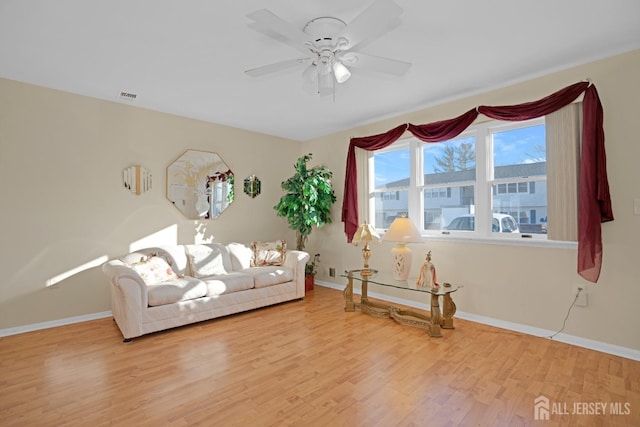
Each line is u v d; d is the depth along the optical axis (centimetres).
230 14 217
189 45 257
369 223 462
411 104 393
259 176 522
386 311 372
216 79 322
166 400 205
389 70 247
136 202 396
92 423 182
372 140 445
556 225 296
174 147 429
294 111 420
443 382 225
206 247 418
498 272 336
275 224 544
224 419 186
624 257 266
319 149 547
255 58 279
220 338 306
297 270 435
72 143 354
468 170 371
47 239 339
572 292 291
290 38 204
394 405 199
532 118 309
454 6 209
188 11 213
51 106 342
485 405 199
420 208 413
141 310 303
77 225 356
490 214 351
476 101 357
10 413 191
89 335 314
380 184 461
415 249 406
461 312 363
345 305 411
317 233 546
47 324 336
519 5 209
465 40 251
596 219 268
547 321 305
